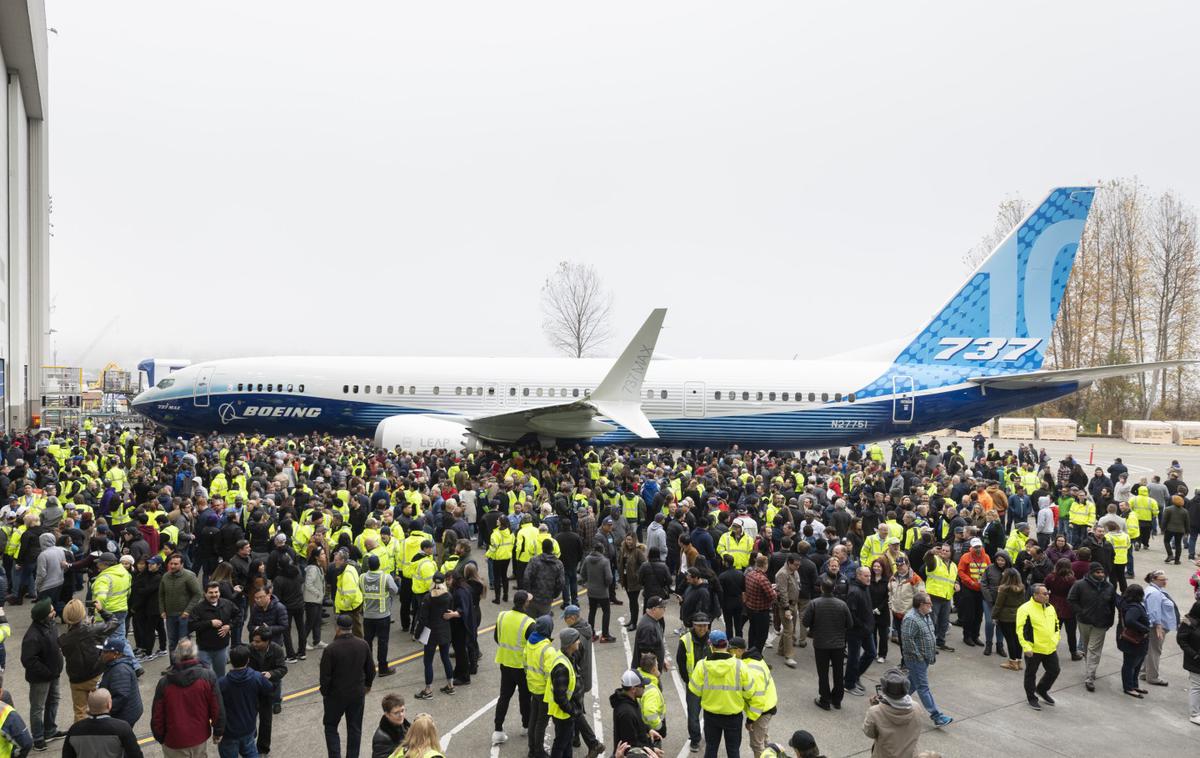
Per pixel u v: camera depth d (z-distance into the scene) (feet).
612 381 85.87
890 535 53.83
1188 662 37.01
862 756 32.71
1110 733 35.78
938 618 48.06
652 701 27.86
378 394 110.63
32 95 133.90
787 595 44.27
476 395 109.09
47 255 153.07
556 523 57.47
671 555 55.06
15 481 64.08
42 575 44.06
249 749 29.60
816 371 105.09
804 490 69.41
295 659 43.34
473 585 41.96
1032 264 100.89
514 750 32.63
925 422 102.99
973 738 35.01
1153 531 84.38
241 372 113.50
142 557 43.39
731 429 105.60
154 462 89.61
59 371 230.07
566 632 30.12
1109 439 206.28
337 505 57.11
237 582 43.09
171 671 27.20
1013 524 73.92
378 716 36.37
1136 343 217.97
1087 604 41.27
